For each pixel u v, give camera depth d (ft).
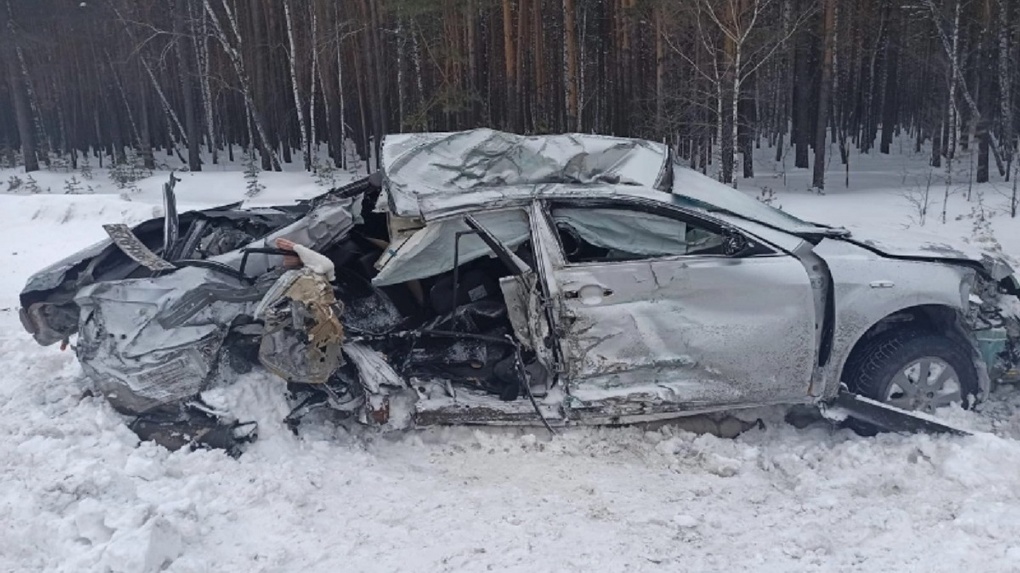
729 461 14.10
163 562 11.04
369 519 12.64
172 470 13.92
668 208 14.97
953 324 15.69
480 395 15.62
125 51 120.67
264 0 113.80
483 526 12.39
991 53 74.49
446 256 15.20
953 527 11.78
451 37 89.81
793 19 72.23
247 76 107.24
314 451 14.85
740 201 16.49
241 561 11.39
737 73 61.52
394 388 15.07
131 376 14.76
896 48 105.19
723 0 63.93
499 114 96.99
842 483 13.37
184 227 19.42
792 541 11.78
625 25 80.33
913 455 13.99
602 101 97.50
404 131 86.89
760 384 14.67
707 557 11.45
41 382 18.04
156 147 148.15
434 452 15.01
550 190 15.08
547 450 14.85
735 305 14.52
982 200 54.13
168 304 15.05
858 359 15.49
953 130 79.71
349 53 115.65
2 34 104.01
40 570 11.00
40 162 124.36
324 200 20.47
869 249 15.65
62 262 17.13
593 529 12.26
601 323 14.42
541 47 87.20
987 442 13.70
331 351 15.17
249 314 15.29
